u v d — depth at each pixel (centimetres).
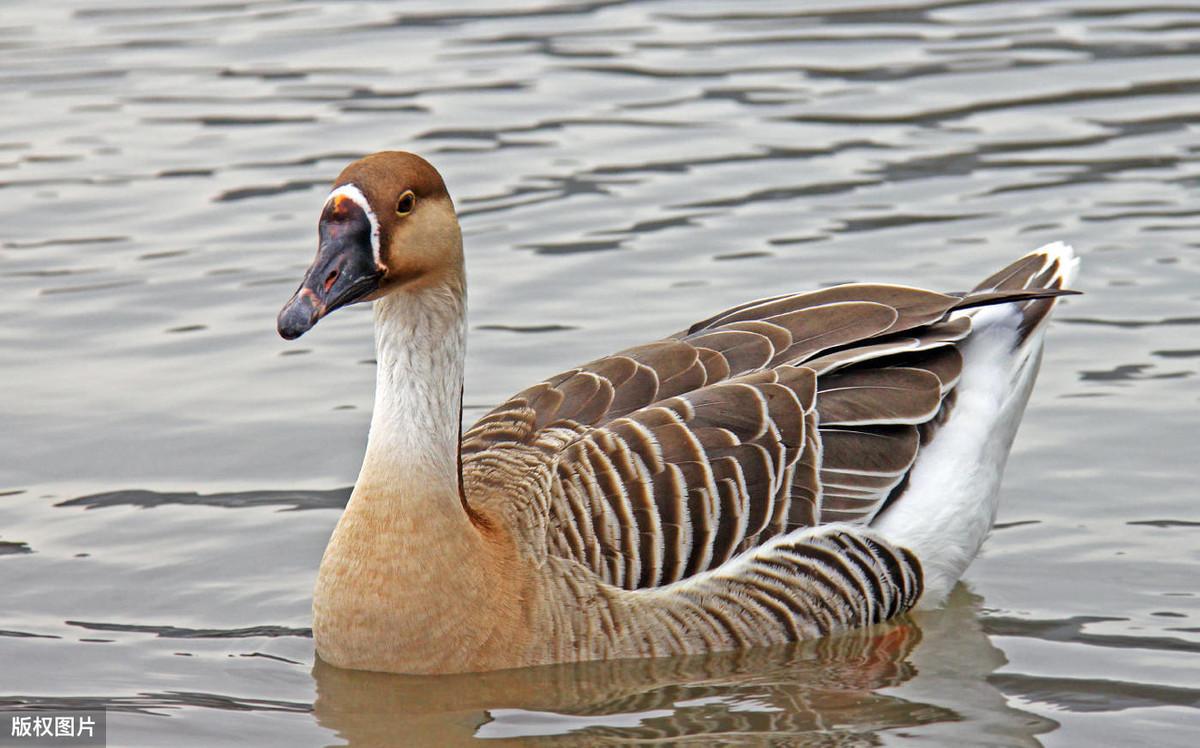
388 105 2347
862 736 1161
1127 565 1401
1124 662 1258
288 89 2420
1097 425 1605
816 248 1930
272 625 1333
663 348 1391
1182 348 1722
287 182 2142
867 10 2680
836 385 1366
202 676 1252
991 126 2230
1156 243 1917
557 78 2427
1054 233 1944
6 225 2045
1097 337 1753
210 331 1817
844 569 1324
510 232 1992
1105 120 2233
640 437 1295
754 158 2166
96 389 1702
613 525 1268
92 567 1407
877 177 2102
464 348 1258
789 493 1311
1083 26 2566
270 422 1644
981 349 1437
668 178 2120
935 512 1363
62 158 2220
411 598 1234
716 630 1290
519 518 1280
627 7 2733
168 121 2330
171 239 2016
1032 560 1420
